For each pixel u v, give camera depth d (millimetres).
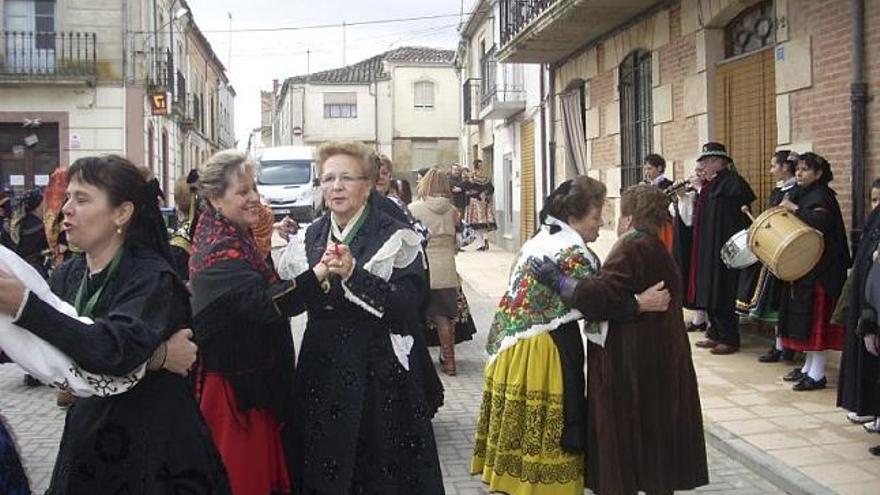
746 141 9000
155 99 23000
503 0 15078
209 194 3271
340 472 3164
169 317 2553
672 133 10469
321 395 3232
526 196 18625
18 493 2359
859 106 7035
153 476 2529
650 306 3705
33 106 21719
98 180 2541
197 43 34031
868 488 4602
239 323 3201
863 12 7023
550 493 3775
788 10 8047
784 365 7488
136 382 2434
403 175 39375
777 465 4988
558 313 3834
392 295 3221
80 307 2566
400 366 3312
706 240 7871
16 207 7820
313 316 3334
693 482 3832
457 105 39594
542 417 3809
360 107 39781
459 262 17359
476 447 4121
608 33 12477
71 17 21688
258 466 3262
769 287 7312
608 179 12711
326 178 3383
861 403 5270
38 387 7527
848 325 5363
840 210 6867
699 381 6969
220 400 3217
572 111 14742
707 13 9375
